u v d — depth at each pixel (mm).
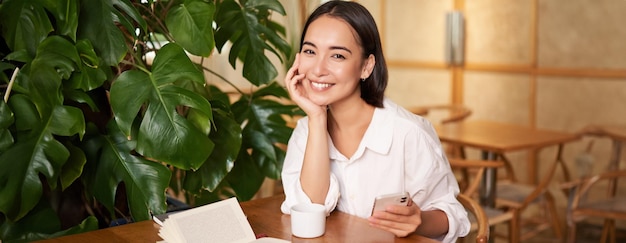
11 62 1995
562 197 5098
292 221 1624
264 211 1830
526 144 3648
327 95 1710
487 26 5520
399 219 1565
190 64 1893
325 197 1784
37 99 1840
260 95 2424
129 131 1841
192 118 1977
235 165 2291
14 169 1828
